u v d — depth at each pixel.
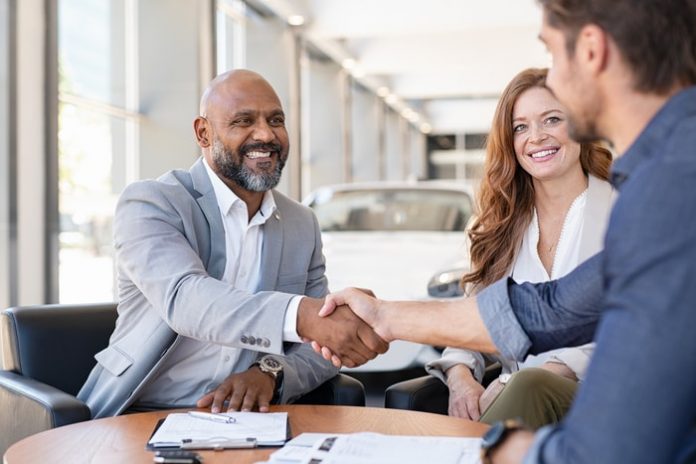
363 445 1.23
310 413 1.60
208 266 1.97
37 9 4.29
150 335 1.86
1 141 4.09
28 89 4.26
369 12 8.57
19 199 4.18
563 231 2.08
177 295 1.73
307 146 11.46
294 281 2.10
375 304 1.53
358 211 4.82
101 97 5.80
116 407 1.87
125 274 1.92
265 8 8.55
